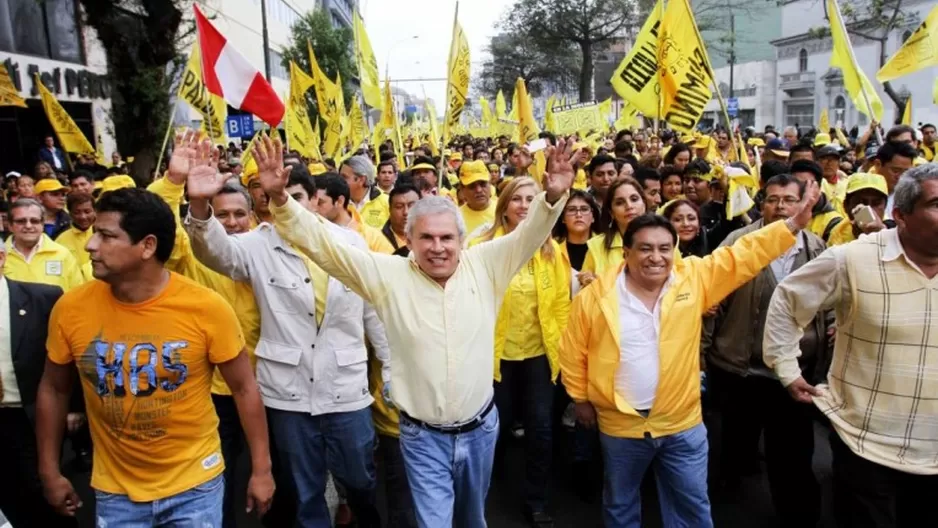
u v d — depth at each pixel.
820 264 3.06
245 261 3.62
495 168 10.33
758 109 51.12
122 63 15.27
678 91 7.65
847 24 27.28
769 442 4.05
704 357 4.49
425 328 3.02
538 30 47.03
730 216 5.08
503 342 4.27
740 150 7.52
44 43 18.78
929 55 7.54
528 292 4.23
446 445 3.06
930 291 2.79
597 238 4.76
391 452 3.93
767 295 4.02
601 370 3.46
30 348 3.58
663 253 3.30
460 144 23.78
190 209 3.30
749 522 4.27
